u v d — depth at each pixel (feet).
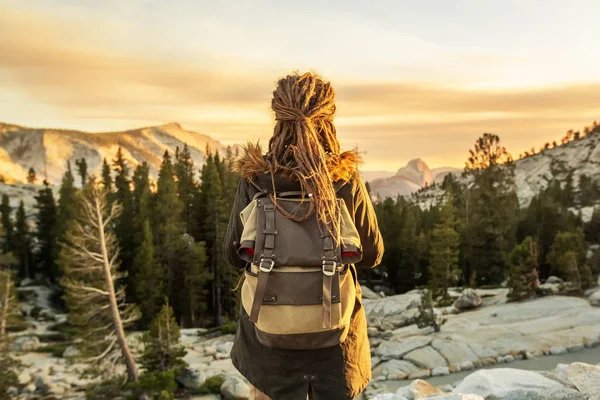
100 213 102.83
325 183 6.92
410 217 230.68
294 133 7.36
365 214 7.54
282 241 6.88
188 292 181.47
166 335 96.48
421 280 216.33
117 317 98.78
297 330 6.81
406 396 20.93
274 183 7.26
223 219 193.67
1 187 505.66
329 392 7.34
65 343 153.89
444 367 92.27
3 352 100.94
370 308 159.74
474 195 228.43
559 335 105.70
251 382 7.69
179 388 90.84
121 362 98.48
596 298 128.57
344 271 7.08
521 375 18.42
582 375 18.80
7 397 99.14
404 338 113.91
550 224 223.71
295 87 7.33
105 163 338.54
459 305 146.30
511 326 114.83
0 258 150.30
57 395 101.30
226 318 175.83
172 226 185.57
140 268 173.88
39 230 269.64
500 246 204.64
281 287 6.81
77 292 97.30
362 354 7.68
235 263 8.05
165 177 257.96
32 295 227.20
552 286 148.36
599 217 249.34
